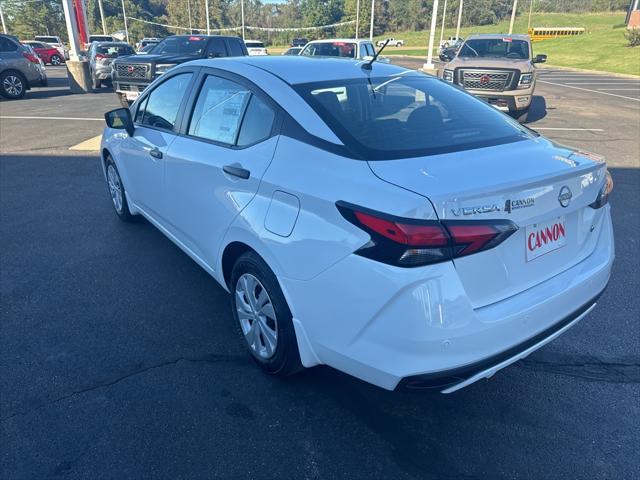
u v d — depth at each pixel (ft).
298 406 8.93
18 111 41.65
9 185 21.25
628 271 14.07
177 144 11.53
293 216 7.92
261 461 7.80
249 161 9.08
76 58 54.75
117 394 9.15
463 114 9.81
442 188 6.72
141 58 37.99
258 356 9.64
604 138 32.12
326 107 8.77
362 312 7.04
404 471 7.66
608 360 10.31
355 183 7.25
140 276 13.48
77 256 14.61
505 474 7.63
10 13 247.70
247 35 320.70
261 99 9.39
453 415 8.79
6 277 13.35
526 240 7.50
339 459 7.85
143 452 7.91
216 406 8.91
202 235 10.81
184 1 310.86
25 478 7.42
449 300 6.63
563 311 8.03
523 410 8.92
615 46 122.52
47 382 9.44
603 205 8.77
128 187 15.17
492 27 291.58
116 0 304.71
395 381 6.98
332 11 305.32
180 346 10.59
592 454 7.99
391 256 6.63
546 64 110.63
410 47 238.27
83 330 11.08
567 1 343.87
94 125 35.14
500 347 7.18
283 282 8.16
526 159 7.97
